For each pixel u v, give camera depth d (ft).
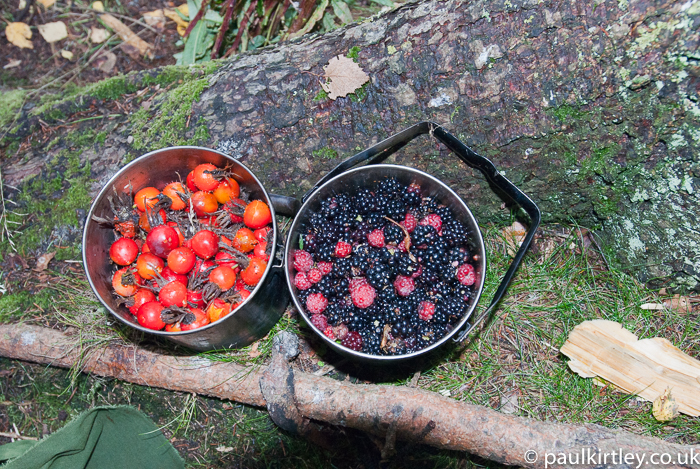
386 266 1.44
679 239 1.52
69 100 1.69
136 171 1.47
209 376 1.54
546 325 1.67
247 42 1.95
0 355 1.66
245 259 1.43
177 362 1.56
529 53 1.39
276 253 1.47
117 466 1.60
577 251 1.71
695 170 1.40
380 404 1.42
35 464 1.43
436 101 1.47
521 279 1.69
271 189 1.69
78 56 2.19
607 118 1.41
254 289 1.36
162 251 1.42
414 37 1.46
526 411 1.60
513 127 1.46
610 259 1.68
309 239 1.47
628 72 1.34
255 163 1.62
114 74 2.17
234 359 1.59
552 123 1.44
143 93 1.69
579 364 1.59
